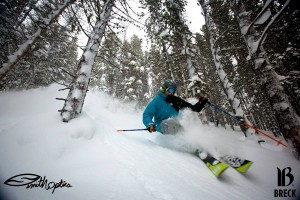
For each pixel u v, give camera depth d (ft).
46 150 6.71
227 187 6.81
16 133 7.53
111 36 17.94
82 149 7.45
